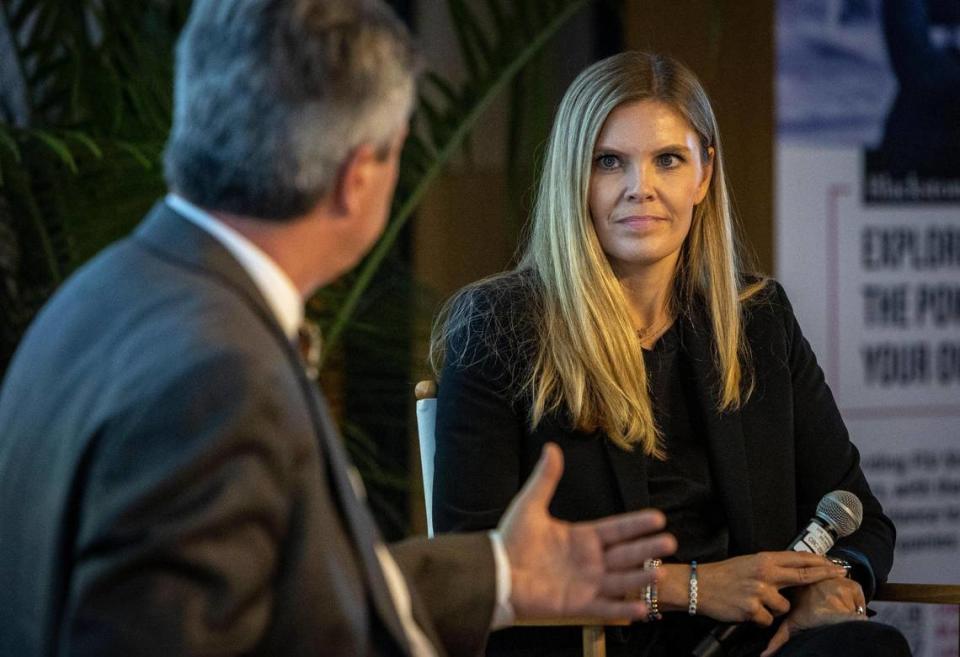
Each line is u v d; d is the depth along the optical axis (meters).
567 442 7.02
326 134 4.05
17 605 3.91
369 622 4.10
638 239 6.97
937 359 13.19
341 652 3.83
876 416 13.10
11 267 10.18
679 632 7.10
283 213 4.12
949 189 13.12
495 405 7.04
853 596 6.98
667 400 7.29
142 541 3.52
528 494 4.95
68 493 3.71
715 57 12.41
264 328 3.99
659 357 7.30
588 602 4.79
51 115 10.88
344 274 10.90
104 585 3.51
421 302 11.48
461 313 7.34
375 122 4.14
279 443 3.73
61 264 10.31
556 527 4.90
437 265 13.61
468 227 13.69
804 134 12.85
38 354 4.11
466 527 6.84
